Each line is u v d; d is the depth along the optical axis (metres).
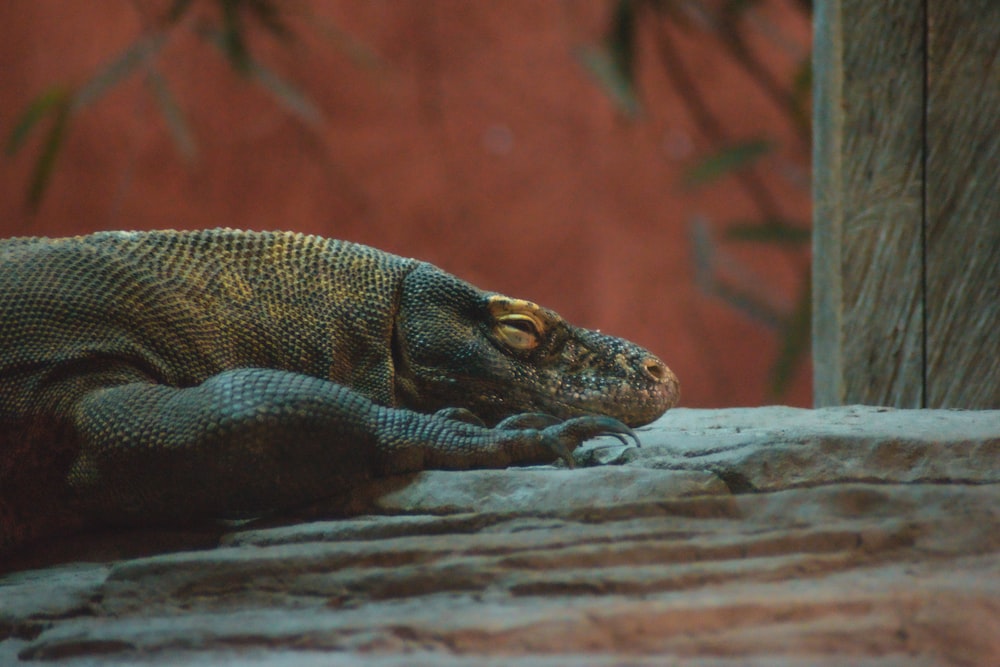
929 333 16.17
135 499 10.55
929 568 8.20
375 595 8.29
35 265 11.53
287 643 7.57
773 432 10.86
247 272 12.46
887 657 7.01
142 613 8.60
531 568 8.27
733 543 8.42
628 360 13.27
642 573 7.98
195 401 10.30
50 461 10.95
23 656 8.02
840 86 16.73
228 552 9.00
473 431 10.72
